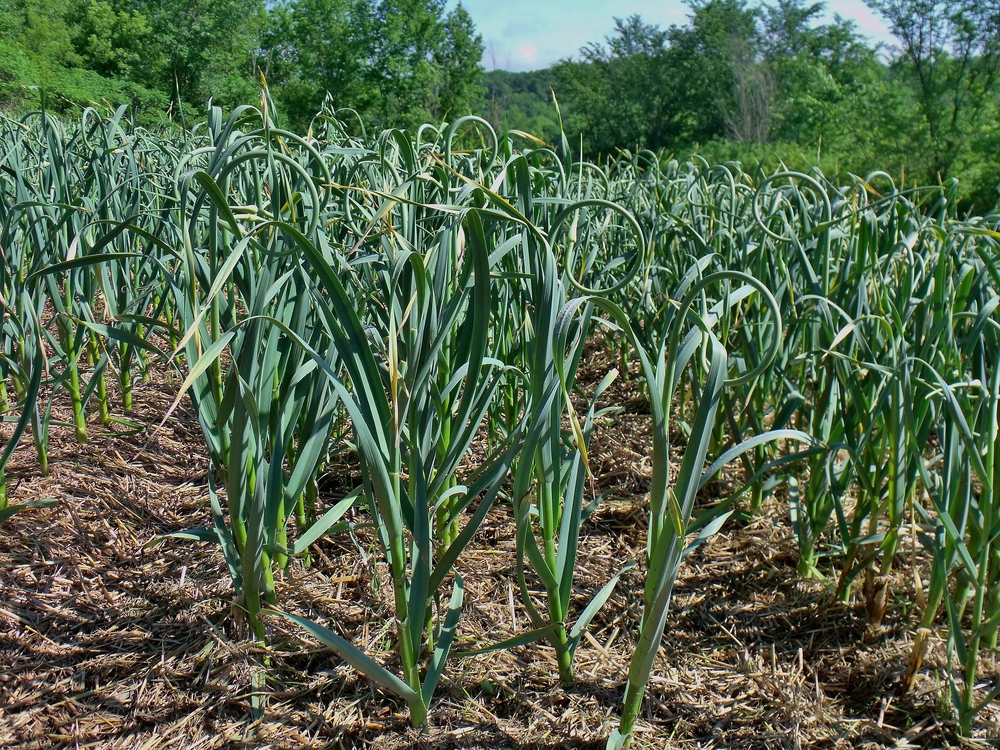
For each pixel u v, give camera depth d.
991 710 1.98
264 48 28.17
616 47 39.00
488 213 1.50
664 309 2.75
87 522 2.67
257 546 1.90
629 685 1.77
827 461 2.34
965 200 15.05
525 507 1.73
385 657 2.11
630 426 3.63
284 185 2.15
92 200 3.40
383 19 30.58
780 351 2.63
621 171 4.99
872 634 2.24
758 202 3.29
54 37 23.78
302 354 2.00
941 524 1.91
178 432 3.43
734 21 36.97
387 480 1.62
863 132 17.53
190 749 1.82
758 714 1.97
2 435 3.21
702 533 1.89
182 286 2.65
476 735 1.88
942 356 2.18
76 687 2.00
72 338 3.08
